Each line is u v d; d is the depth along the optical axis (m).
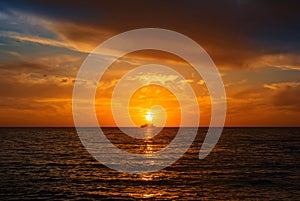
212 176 36.69
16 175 36.19
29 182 32.41
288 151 64.94
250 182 33.09
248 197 27.03
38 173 37.91
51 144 83.75
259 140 103.38
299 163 47.25
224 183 32.66
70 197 26.86
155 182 33.28
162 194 28.11
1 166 42.78
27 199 25.92
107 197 27.00
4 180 33.16
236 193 28.45
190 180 34.31
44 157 54.06
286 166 44.31
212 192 28.81
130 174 38.31
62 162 48.16
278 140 102.62
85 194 27.94
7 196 26.77
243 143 88.94
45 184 31.66
